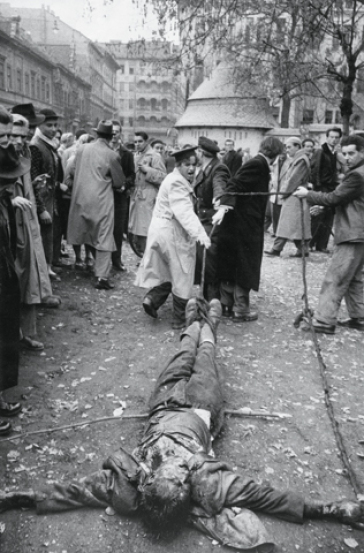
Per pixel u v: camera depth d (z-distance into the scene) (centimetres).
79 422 424
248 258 635
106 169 735
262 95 1827
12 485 350
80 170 742
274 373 524
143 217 945
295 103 3422
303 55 1510
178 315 619
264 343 598
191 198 600
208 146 675
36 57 5081
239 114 2248
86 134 948
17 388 471
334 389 498
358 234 605
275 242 1083
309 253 1130
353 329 658
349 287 652
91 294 738
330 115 3516
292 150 1044
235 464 379
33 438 400
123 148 859
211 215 674
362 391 498
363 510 323
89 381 491
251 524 304
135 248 972
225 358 551
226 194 606
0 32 4144
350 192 583
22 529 316
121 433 411
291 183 1036
